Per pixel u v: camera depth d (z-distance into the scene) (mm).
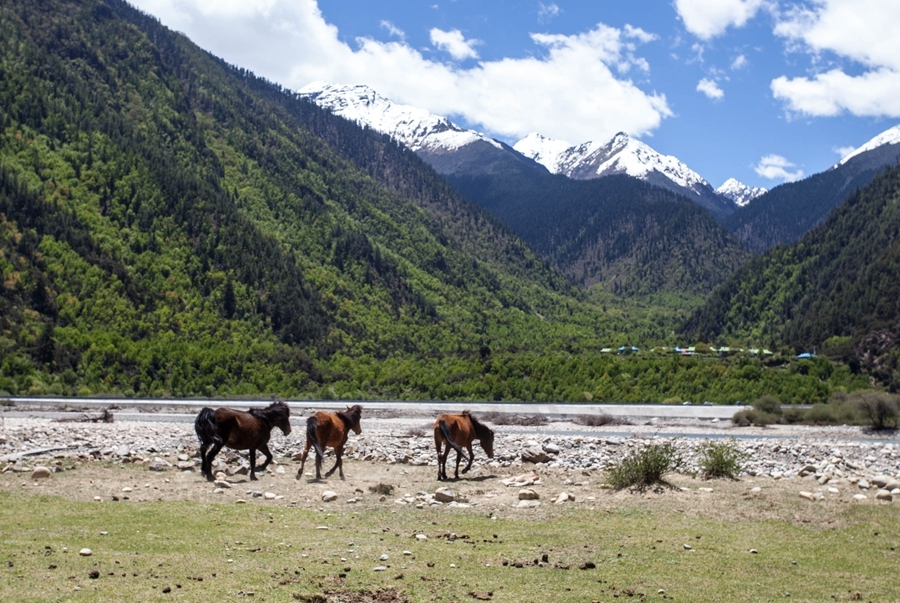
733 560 12102
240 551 11539
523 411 52188
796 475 21625
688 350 127188
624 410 54562
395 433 34281
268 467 20969
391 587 10148
